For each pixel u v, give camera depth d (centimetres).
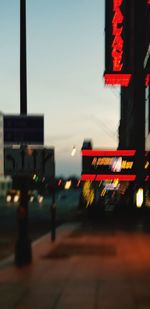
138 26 5956
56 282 1242
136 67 5997
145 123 6059
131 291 1120
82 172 5559
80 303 1012
